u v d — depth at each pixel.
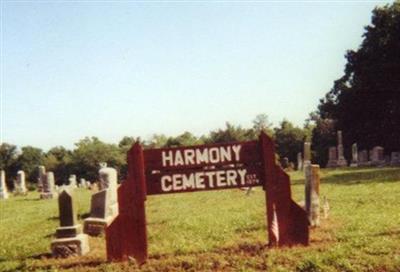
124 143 127.69
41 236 15.60
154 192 10.73
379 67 61.00
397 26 60.28
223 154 10.85
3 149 119.44
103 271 9.95
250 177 10.89
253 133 107.75
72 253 11.80
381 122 65.38
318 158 83.62
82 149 108.69
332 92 70.00
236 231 13.59
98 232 15.20
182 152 10.80
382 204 17.38
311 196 13.34
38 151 121.00
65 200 12.04
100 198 15.62
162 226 15.88
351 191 22.66
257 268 9.41
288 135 98.56
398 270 8.81
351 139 69.00
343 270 8.94
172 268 9.82
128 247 10.61
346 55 67.69
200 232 13.84
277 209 10.83
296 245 10.76
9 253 12.98
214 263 9.87
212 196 27.25
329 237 11.63
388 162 54.53
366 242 10.73
